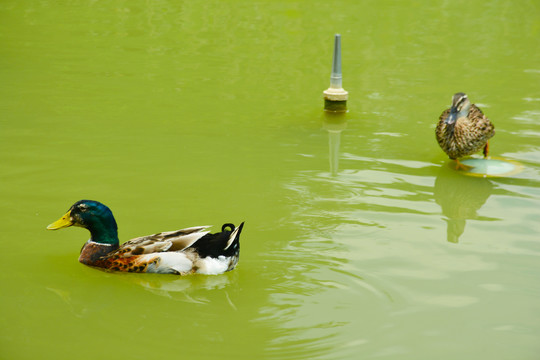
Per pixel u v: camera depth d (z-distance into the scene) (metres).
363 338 5.59
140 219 7.90
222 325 5.76
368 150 10.56
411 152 10.53
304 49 17.30
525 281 6.61
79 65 15.55
